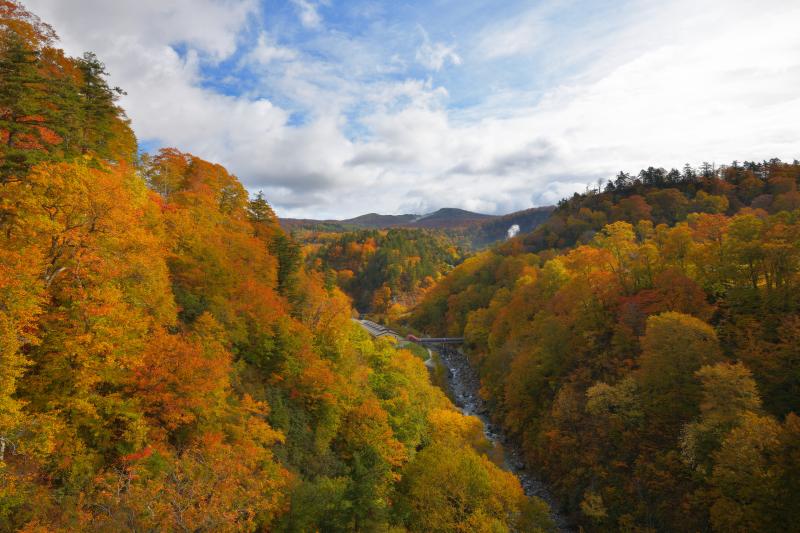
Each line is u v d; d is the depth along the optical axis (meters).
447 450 43.56
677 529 37.44
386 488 36.94
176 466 19.78
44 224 20.73
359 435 41.16
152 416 23.41
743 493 32.34
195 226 39.75
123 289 25.03
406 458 43.06
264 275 49.38
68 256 21.98
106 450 20.97
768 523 30.77
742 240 51.22
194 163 57.75
